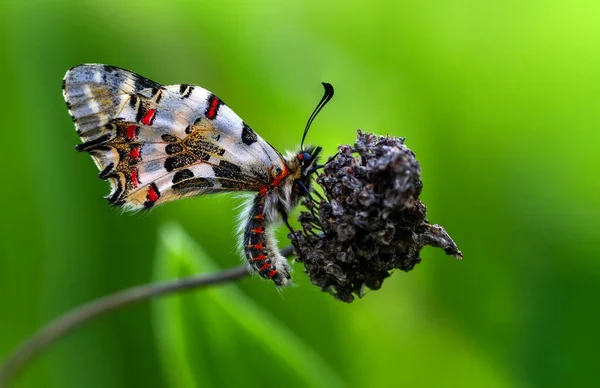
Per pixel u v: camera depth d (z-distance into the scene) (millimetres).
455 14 280
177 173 248
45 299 267
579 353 265
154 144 246
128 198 247
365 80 282
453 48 279
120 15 274
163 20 277
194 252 251
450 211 274
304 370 248
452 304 273
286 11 284
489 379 270
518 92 277
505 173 274
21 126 269
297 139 281
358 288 238
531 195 273
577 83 277
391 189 230
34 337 239
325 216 233
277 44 282
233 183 249
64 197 268
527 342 269
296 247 237
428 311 273
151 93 243
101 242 267
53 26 271
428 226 234
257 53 281
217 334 248
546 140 276
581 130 275
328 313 269
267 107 281
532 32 279
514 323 271
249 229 247
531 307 270
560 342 266
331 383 254
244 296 262
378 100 281
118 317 265
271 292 269
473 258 272
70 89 240
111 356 265
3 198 267
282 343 248
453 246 233
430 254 273
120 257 267
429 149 276
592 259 269
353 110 281
